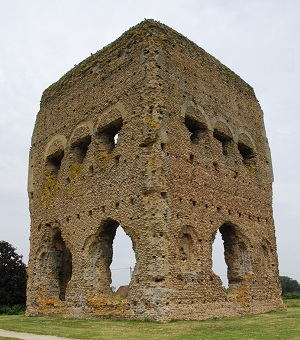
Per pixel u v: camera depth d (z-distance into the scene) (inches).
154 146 808.3
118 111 902.4
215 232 884.6
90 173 933.8
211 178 920.3
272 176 1174.3
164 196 784.9
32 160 1161.4
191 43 1000.2
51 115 1128.2
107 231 893.8
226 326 658.8
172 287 742.5
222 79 1077.1
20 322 807.7
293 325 669.9
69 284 905.5
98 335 573.9
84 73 1049.5
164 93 856.9
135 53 906.1
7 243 2086.6
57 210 1007.6
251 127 1142.3
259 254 1017.5
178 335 566.6
